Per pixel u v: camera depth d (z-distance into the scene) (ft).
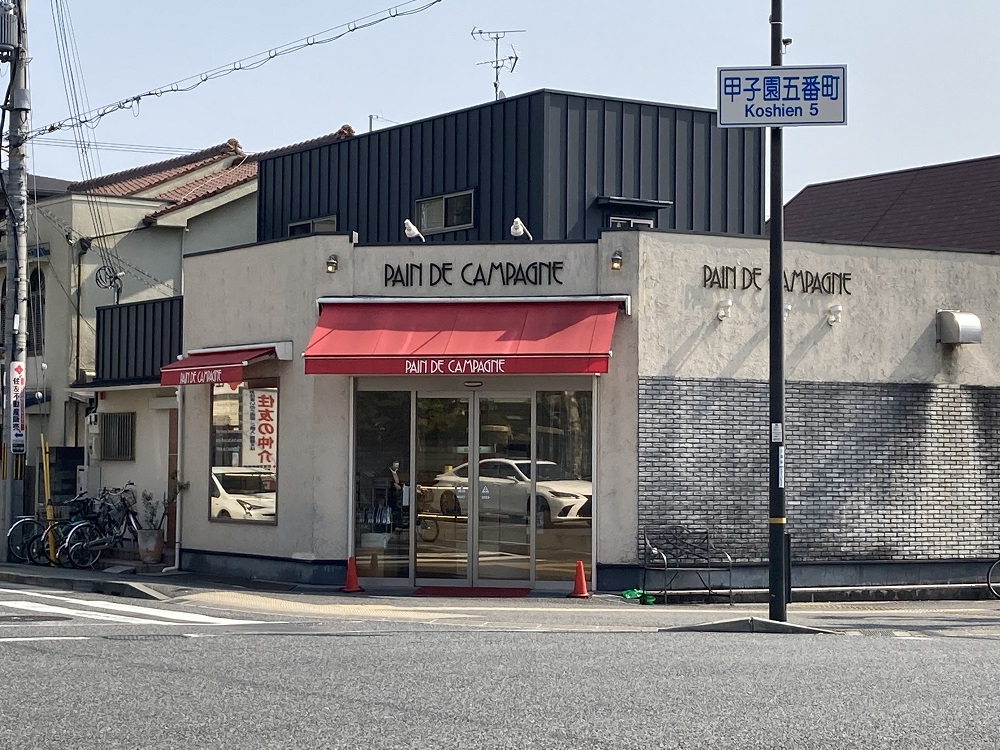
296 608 58.44
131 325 86.63
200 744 26.55
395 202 82.79
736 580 65.67
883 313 69.62
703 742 26.73
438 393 66.59
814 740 26.99
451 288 66.03
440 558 66.33
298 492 68.13
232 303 72.49
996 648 44.32
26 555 80.94
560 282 65.41
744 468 66.18
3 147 86.02
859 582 68.39
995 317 72.08
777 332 52.75
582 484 65.00
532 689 33.14
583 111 76.33
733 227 80.89
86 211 98.84
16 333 81.30
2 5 80.18
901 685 34.12
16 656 39.19
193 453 75.10
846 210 107.96
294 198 89.45
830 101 52.21
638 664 37.96
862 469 68.80
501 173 76.89
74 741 26.89
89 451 91.20
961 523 70.79
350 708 30.42
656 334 65.00
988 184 99.04
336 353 63.46
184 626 49.73
